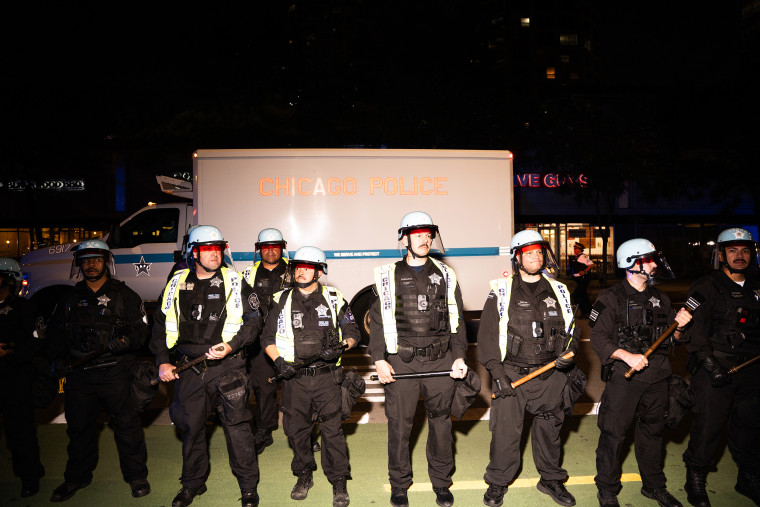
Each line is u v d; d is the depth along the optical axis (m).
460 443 4.50
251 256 7.45
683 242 24.27
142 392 3.47
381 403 5.60
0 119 16.84
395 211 7.67
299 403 3.49
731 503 3.44
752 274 3.47
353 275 7.62
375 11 15.52
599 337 3.34
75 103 17.25
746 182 19.11
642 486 3.63
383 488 3.68
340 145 15.30
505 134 16.75
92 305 3.54
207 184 7.45
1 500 3.54
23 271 8.22
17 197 23.14
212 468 4.03
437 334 3.40
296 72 15.33
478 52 16.19
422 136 15.77
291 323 3.49
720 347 3.41
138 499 3.56
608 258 24.12
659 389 3.32
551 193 23.58
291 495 3.55
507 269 7.84
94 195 23.39
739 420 3.43
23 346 3.47
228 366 3.44
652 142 19.34
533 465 4.01
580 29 58.00
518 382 3.29
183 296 3.46
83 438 3.58
